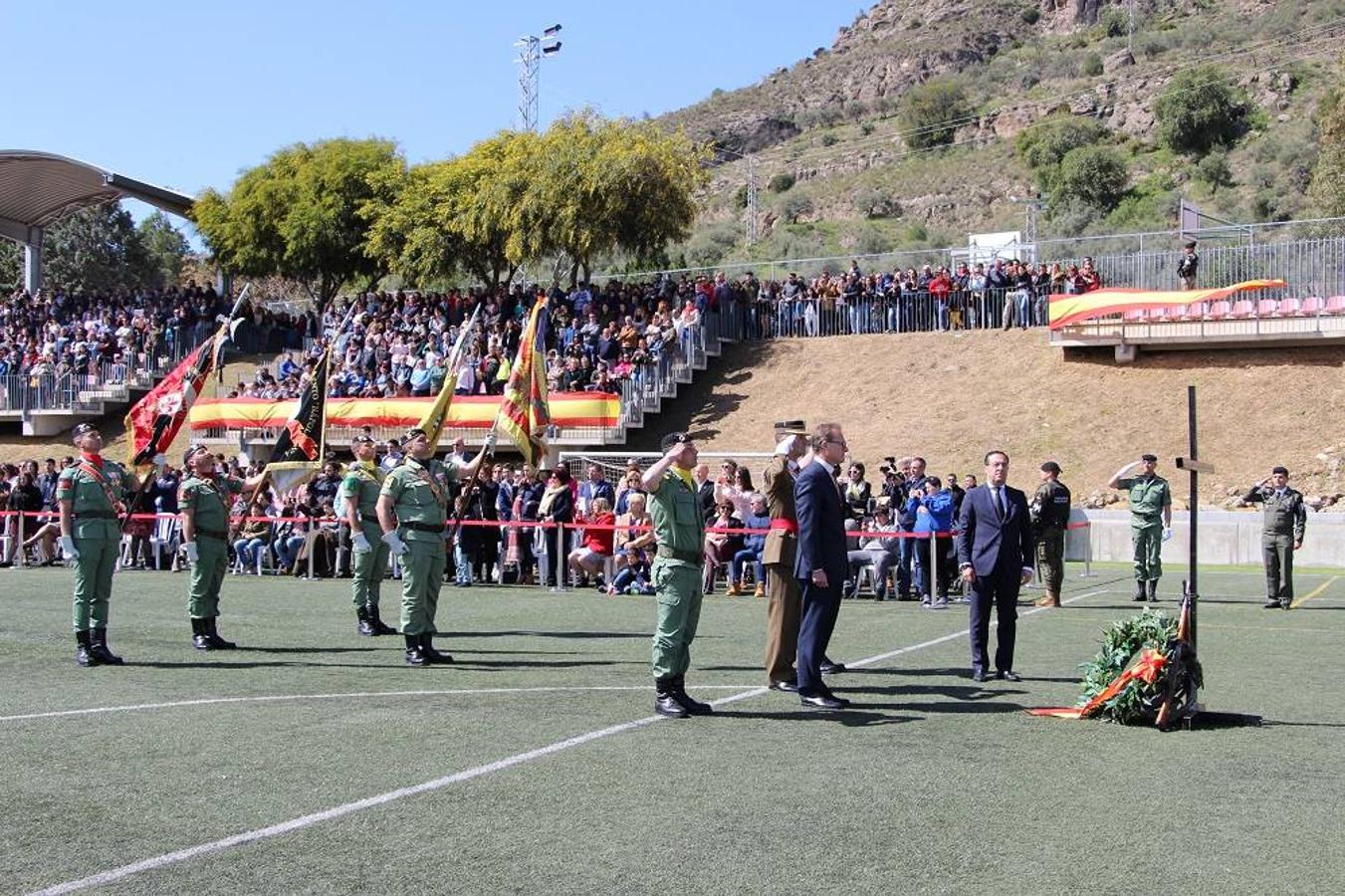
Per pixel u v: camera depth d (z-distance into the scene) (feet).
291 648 42.37
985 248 130.62
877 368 110.63
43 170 147.74
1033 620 50.08
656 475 29.53
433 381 111.45
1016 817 21.01
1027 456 95.20
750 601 57.93
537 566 72.13
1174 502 86.69
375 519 46.03
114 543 39.19
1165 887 17.61
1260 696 32.48
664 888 17.61
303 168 155.84
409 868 18.56
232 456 115.85
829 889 17.54
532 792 22.68
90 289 247.91
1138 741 26.99
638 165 127.85
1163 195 232.94
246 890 17.67
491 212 131.75
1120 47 339.77
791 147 357.41
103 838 20.16
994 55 409.08
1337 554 77.82
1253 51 294.46
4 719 29.68
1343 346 97.04
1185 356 101.55
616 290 124.67
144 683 34.94
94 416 135.74
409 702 31.76
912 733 27.86
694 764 24.86
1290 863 18.62
